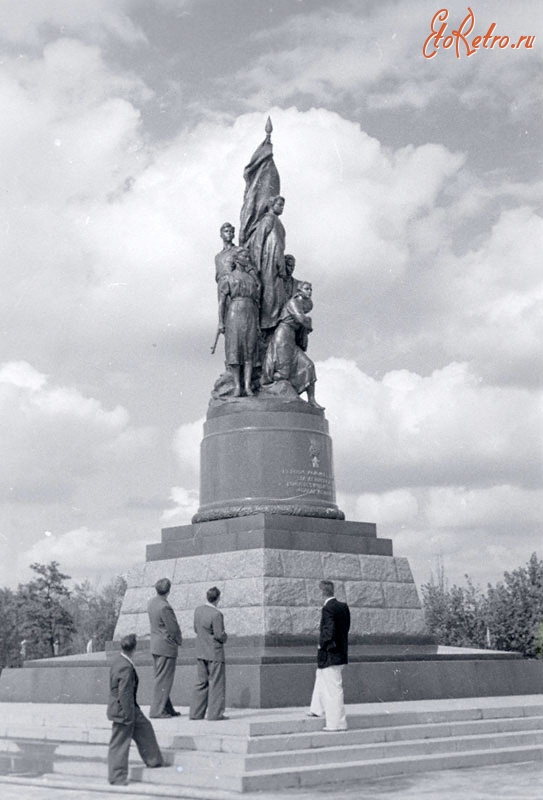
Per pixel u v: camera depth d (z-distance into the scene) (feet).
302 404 75.15
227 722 49.16
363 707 56.85
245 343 76.89
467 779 44.73
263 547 66.44
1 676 71.87
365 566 70.28
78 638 256.52
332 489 75.00
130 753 48.67
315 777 43.88
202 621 51.72
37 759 50.16
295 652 61.41
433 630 214.69
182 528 73.61
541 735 54.65
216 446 74.69
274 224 80.23
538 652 195.31
